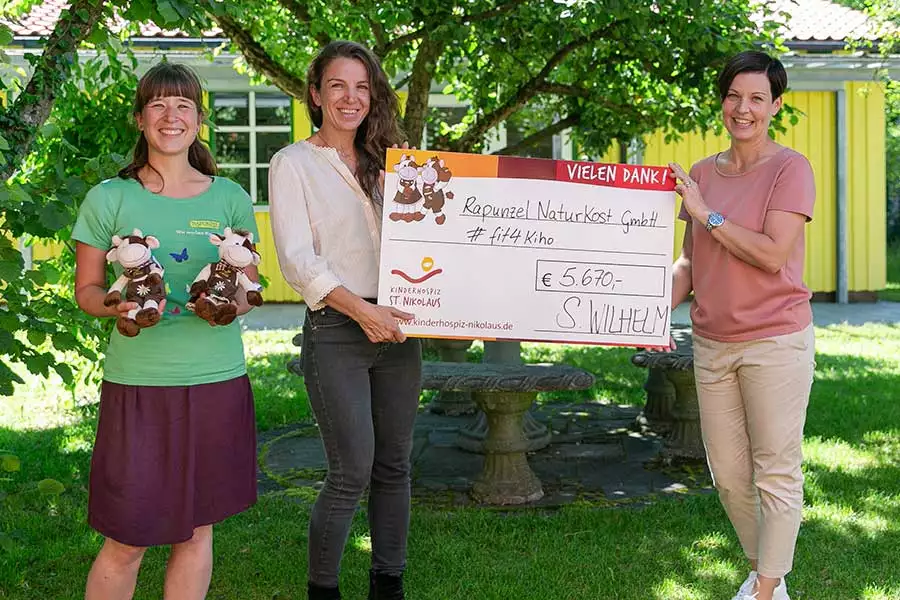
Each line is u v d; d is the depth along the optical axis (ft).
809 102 46.29
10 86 13.09
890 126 74.59
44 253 33.60
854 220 47.14
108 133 15.90
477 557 12.92
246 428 9.48
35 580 12.30
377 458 10.80
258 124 45.19
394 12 18.33
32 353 11.36
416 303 10.33
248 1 21.25
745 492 10.73
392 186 10.23
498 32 21.18
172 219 9.16
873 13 33.09
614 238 10.62
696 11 19.19
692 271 10.85
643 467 17.89
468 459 18.60
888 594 11.59
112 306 8.51
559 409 22.99
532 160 10.50
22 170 13.52
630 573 12.34
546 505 15.55
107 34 12.81
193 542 9.49
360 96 10.05
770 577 10.21
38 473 17.33
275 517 14.76
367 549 13.19
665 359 17.52
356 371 10.24
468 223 10.39
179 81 9.14
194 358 9.05
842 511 14.57
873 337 34.94
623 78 23.35
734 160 10.51
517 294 10.51
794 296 10.11
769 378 10.04
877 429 20.30
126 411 8.89
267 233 45.44
